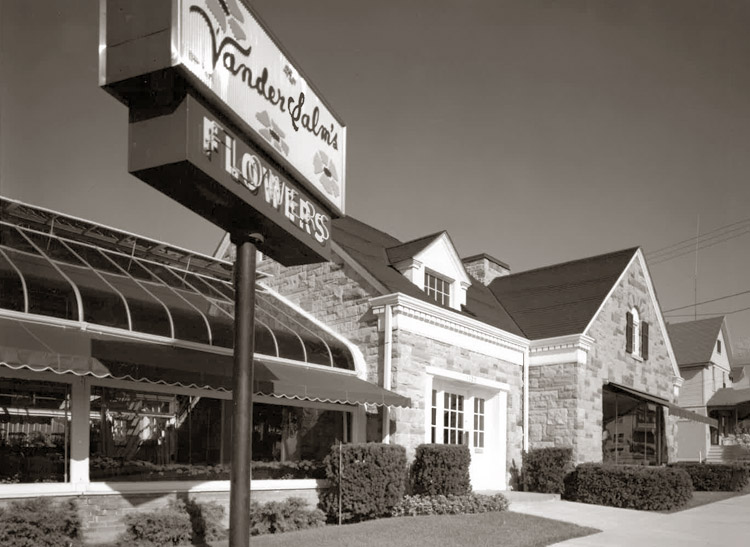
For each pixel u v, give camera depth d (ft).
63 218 45.27
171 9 21.74
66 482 35.04
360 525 41.60
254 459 46.68
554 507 54.19
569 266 84.89
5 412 34.47
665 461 84.64
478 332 61.77
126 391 39.37
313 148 32.01
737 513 53.78
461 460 51.85
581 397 66.59
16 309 34.71
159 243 50.21
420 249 61.77
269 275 60.13
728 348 164.45
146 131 22.65
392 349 53.11
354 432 52.47
